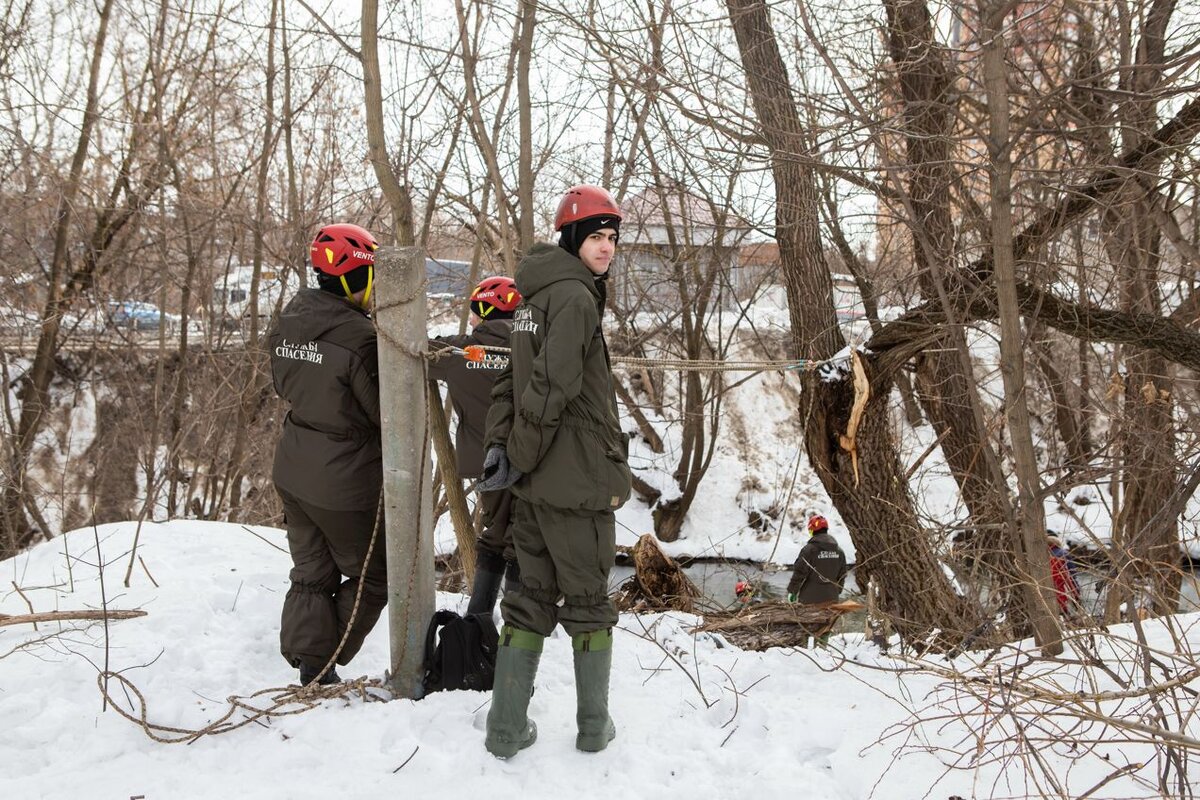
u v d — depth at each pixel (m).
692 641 3.95
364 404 3.23
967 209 5.81
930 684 3.46
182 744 2.98
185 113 13.09
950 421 7.55
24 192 12.50
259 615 4.20
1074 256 6.52
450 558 7.28
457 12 6.01
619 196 9.94
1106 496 11.93
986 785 2.72
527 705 2.87
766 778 2.78
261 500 13.16
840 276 8.96
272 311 13.92
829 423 5.97
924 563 6.04
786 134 4.94
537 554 2.89
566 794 2.69
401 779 2.75
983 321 6.37
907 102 4.93
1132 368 7.18
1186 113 4.85
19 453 11.44
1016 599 5.54
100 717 3.12
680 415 17.42
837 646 4.01
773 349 18.11
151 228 13.45
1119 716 2.99
